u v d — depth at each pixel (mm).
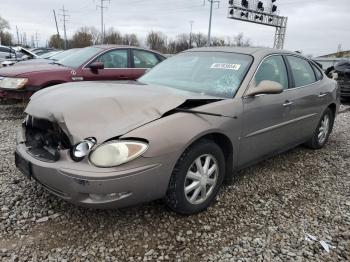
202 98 3188
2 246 2658
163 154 2717
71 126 2709
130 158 2576
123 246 2729
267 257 2686
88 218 3072
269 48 4328
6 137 5414
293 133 4469
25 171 3023
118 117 2773
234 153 3465
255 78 3729
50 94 3283
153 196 2811
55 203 3285
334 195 3824
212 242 2840
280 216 3297
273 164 4691
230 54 4078
